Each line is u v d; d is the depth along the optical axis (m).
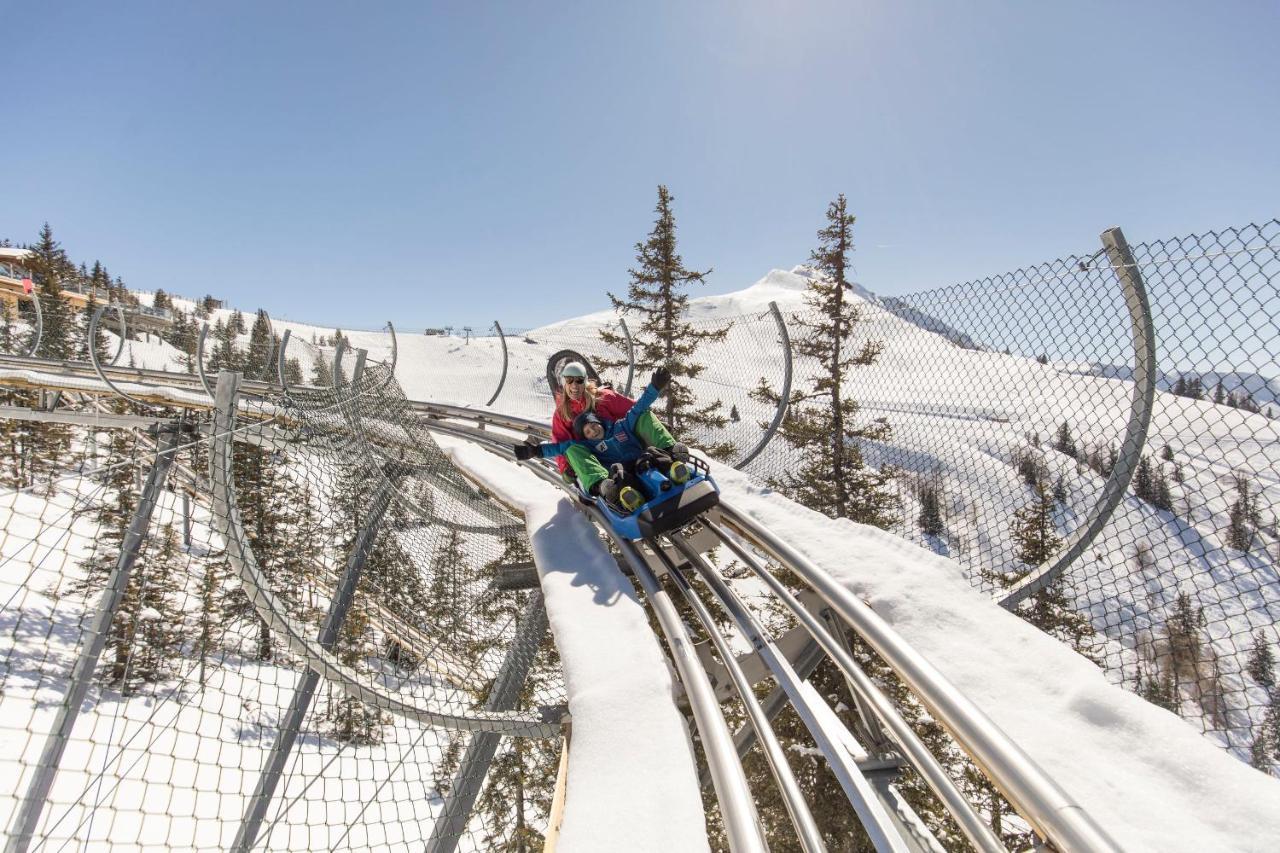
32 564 2.18
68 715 2.05
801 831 2.39
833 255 11.98
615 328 14.30
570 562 4.57
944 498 4.31
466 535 4.88
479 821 10.30
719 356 9.09
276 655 2.86
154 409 9.80
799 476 10.52
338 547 3.52
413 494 4.64
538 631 4.54
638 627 3.68
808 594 3.87
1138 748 2.55
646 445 4.98
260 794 2.48
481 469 7.29
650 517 4.19
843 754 2.73
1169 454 2.97
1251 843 2.13
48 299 27.17
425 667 3.74
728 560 10.01
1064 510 3.57
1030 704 2.89
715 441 12.14
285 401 3.64
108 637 2.29
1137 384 3.11
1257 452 2.65
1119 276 3.17
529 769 10.05
